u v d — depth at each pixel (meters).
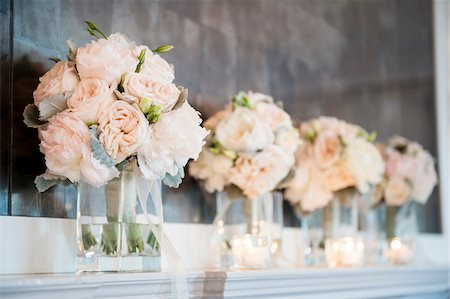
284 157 1.96
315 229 2.36
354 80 2.85
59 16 1.69
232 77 2.20
